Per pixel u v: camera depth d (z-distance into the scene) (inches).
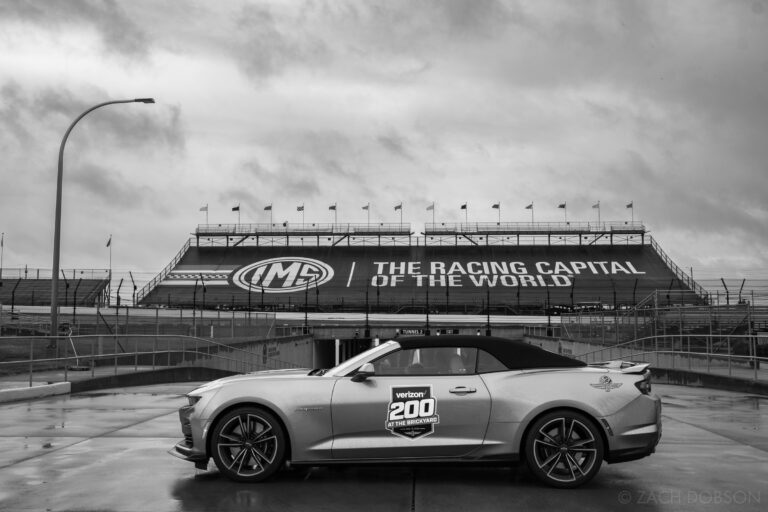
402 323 2736.2
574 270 3823.8
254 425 306.5
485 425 299.0
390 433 300.0
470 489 295.3
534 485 302.2
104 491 287.9
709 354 973.8
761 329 1358.3
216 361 1378.0
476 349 311.1
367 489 294.5
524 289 3602.4
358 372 302.7
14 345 812.6
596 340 1692.9
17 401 658.2
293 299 3513.8
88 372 887.1
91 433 438.3
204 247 4232.3
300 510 262.2
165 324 1652.3
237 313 2335.1
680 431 459.2
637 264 3885.3
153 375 1008.2
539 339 2440.9
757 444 406.3
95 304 2901.1
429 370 307.3
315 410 300.7
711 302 1604.3
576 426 299.7
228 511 260.2
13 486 295.3
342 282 3715.6
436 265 3914.9
